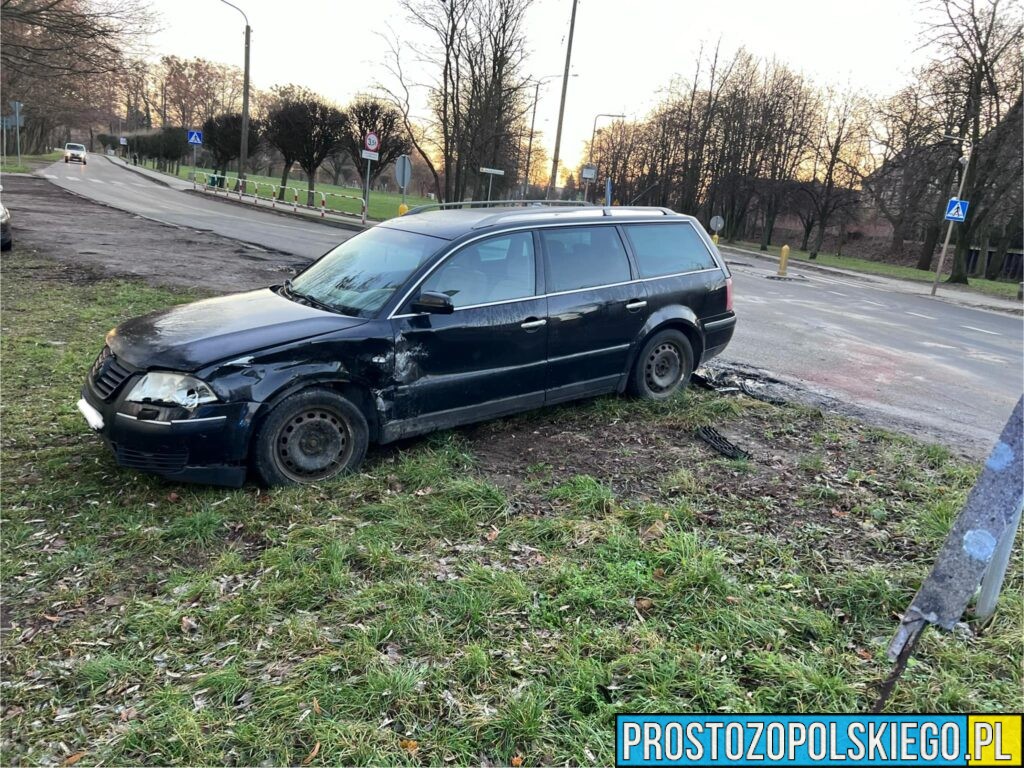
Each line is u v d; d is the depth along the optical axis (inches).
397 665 109.9
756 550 146.9
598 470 189.3
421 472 179.2
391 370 181.8
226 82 3604.8
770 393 281.3
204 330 171.0
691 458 199.2
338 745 94.3
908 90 1359.5
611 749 95.3
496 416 209.0
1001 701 105.1
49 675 109.0
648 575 134.2
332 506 161.6
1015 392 320.5
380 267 198.5
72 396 225.3
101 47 923.4
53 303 350.9
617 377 235.8
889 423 252.8
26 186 1100.5
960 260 1162.6
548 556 142.6
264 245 662.5
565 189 3100.4
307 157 1381.6
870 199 1940.2
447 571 137.5
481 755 94.1
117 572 135.8
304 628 118.0
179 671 109.8
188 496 165.0
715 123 1850.4
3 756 93.7
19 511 155.6
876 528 159.2
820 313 553.9
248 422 161.8
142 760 93.0
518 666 109.9
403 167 922.1
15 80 1419.8
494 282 202.7
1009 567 142.9
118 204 973.8
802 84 1913.1
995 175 1115.3
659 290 240.2
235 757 93.2
